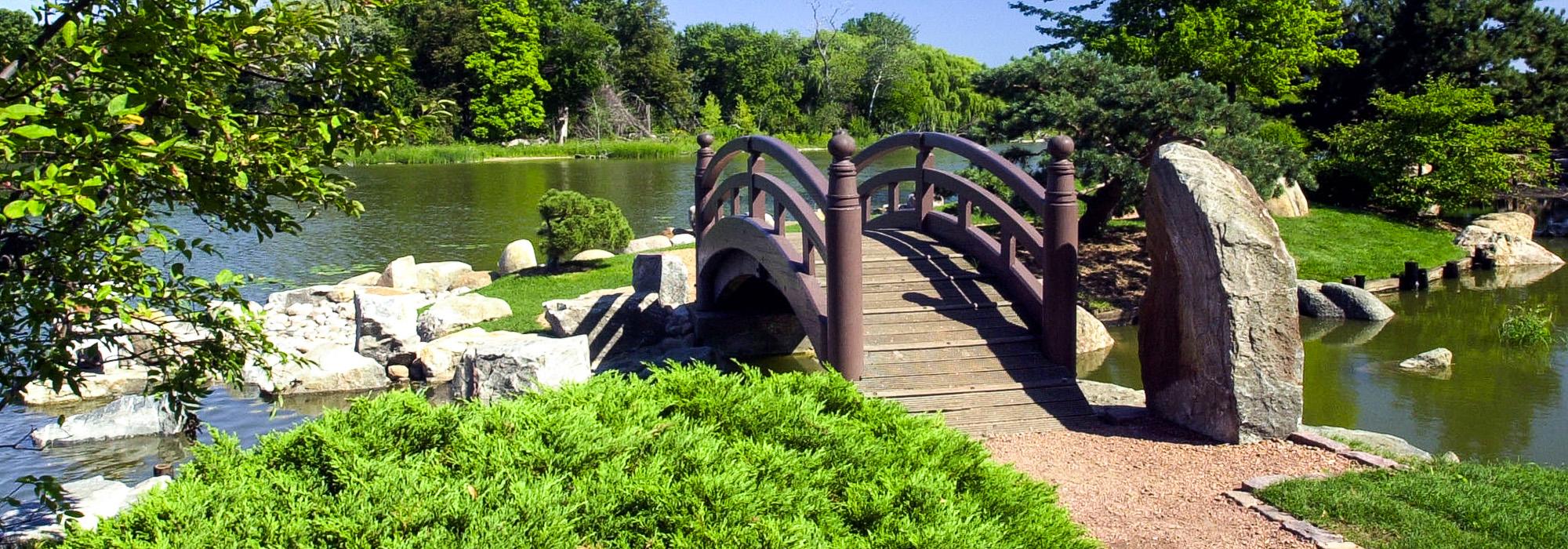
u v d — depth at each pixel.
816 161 54.41
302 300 16.92
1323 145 33.31
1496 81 33.12
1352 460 7.29
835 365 8.93
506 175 46.44
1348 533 5.88
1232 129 17.94
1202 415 8.12
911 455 4.60
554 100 73.62
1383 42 33.59
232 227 6.06
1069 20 25.69
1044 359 9.28
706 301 14.30
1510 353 14.26
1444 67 33.22
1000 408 8.62
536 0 73.44
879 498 4.06
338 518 3.48
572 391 4.77
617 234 18.38
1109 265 19.41
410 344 13.50
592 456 4.11
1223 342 7.81
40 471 9.85
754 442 4.57
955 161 47.56
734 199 13.00
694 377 5.06
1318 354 14.36
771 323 14.29
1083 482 7.05
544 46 73.00
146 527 3.52
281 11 5.68
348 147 6.35
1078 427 8.45
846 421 4.84
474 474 3.91
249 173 5.62
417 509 3.55
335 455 4.00
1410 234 23.61
